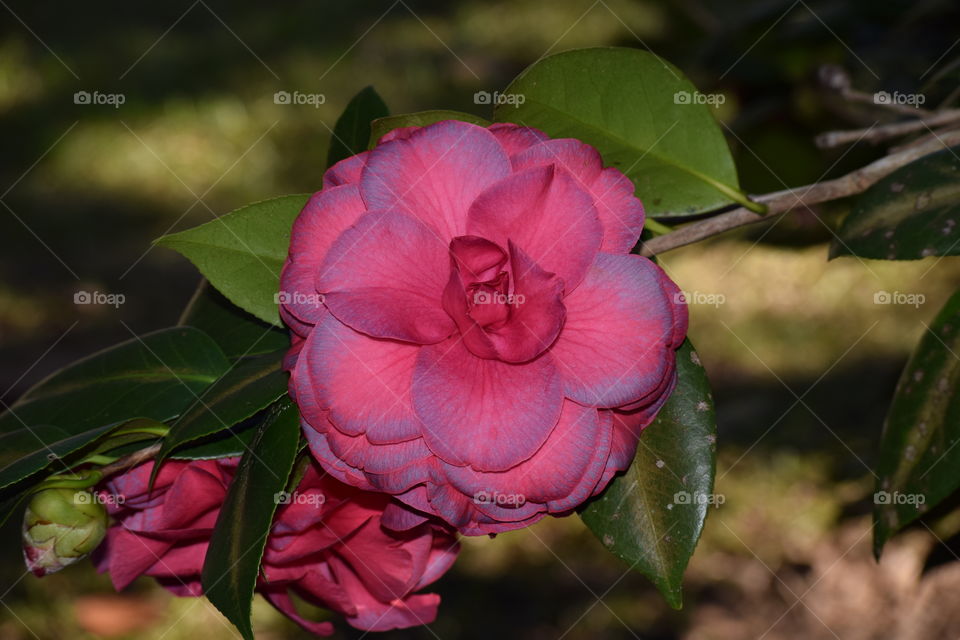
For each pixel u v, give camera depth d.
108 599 1.54
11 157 2.80
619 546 0.61
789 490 1.72
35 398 0.65
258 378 0.60
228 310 0.67
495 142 0.57
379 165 0.57
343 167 0.59
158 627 1.53
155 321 2.21
